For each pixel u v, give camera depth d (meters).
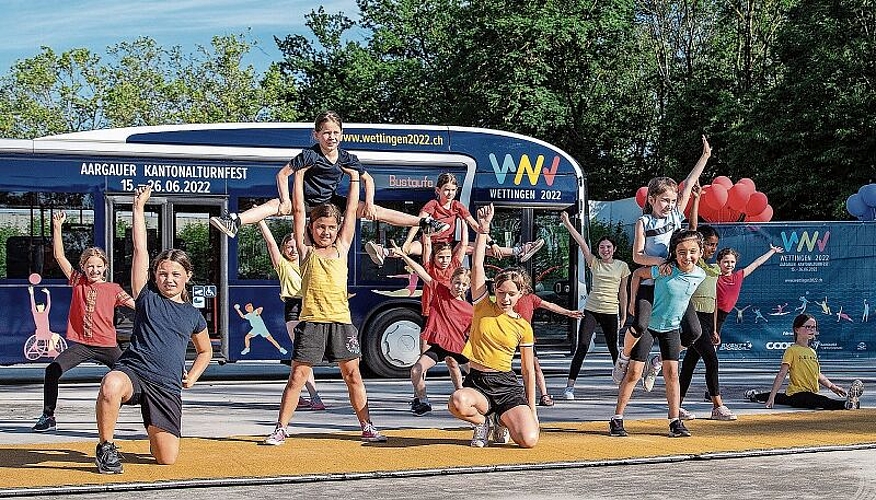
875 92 35.78
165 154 17.22
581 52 42.38
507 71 41.00
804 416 12.38
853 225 18.92
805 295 18.95
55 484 8.24
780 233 18.91
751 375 17.80
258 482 8.46
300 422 11.95
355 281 17.61
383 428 11.44
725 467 9.23
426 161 18.12
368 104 50.22
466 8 43.81
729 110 39.19
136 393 8.91
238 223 9.81
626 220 36.81
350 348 10.30
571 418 12.30
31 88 51.62
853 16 36.59
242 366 20.67
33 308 16.61
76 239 16.83
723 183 24.66
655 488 8.31
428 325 12.62
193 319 9.20
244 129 17.59
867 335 19.02
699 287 12.32
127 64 52.09
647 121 46.47
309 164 10.15
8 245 16.61
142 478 8.49
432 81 47.78
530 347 10.14
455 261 12.88
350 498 7.95
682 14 46.88
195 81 52.22
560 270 18.39
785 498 7.94
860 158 35.75
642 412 12.91
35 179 16.72
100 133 17.09
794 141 36.47
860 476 8.80
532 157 18.52
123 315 16.83
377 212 10.61
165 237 17.17
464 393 9.94
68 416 12.62
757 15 44.19
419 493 8.13
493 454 9.69
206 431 11.26
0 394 15.32
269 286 17.50
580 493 8.12
